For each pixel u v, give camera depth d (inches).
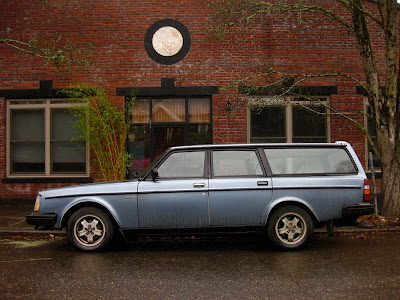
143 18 447.8
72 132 450.3
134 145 447.8
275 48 449.7
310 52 452.1
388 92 351.6
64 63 419.8
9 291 181.9
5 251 264.1
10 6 450.6
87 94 427.2
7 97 447.2
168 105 450.9
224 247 276.1
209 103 450.9
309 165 267.3
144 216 257.0
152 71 445.4
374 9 461.1
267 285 188.1
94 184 265.4
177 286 188.1
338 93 451.5
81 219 260.7
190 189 256.8
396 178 348.5
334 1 457.1
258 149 268.7
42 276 205.3
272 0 435.2
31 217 259.0
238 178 261.1
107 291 181.6
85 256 249.9
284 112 453.4
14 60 446.6
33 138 451.8
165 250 267.4
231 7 398.0
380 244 277.3
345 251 257.3
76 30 447.5
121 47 446.3
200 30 447.5
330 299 168.7
